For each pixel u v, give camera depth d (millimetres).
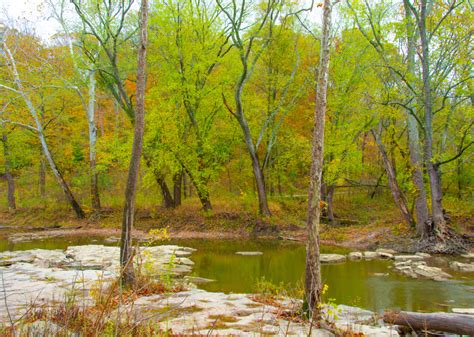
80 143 34750
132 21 27094
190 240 23016
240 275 13516
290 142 27750
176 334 6121
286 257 17391
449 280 12695
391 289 11523
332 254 17406
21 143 30875
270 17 24031
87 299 7859
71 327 5336
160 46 24953
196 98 24875
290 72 28797
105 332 5016
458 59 17922
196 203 28328
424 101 19094
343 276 13352
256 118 27953
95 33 24594
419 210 19703
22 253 17031
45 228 27250
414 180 20047
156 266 13195
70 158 34750
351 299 10406
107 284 9922
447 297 10609
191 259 16750
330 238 22391
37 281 10609
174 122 24469
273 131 26219
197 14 25078
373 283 12305
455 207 23047
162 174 26906
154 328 5523
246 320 7352
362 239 21234
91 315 6254
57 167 30391
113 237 23375
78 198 31719
